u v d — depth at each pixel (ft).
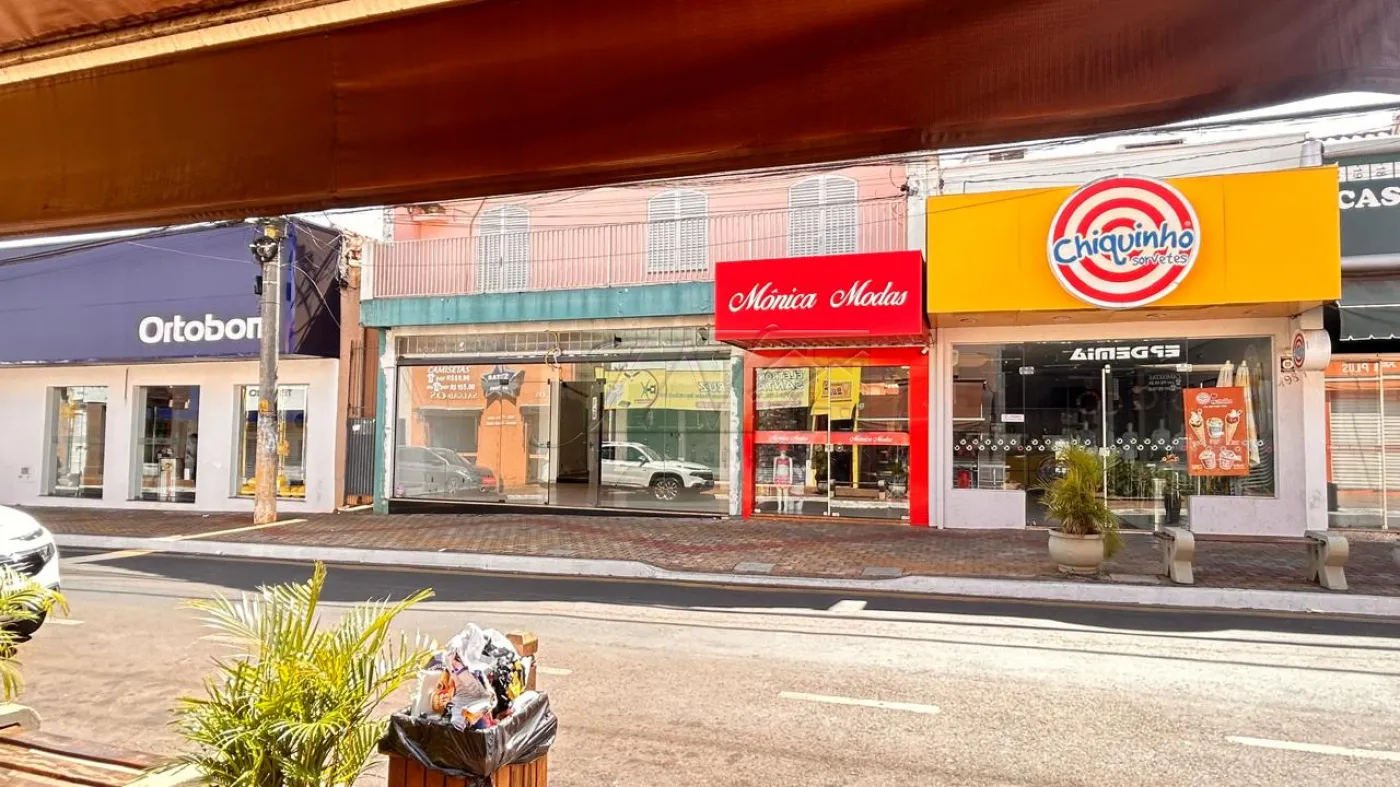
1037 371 47.37
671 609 29.81
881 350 49.96
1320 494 42.06
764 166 7.73
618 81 7.49
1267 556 37.37
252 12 7.23
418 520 53.93
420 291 58.85
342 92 8.27
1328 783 14.80
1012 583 32.71
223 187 9.26
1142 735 17.16
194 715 9.52
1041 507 46.91
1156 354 45.32
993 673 21.68
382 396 59.62
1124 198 40.14
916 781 14.84
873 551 40.40
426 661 10.10
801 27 6.76
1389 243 39.65
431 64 7.80
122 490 63.36
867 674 21.56
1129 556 38.29
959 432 48.49
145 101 8.87
